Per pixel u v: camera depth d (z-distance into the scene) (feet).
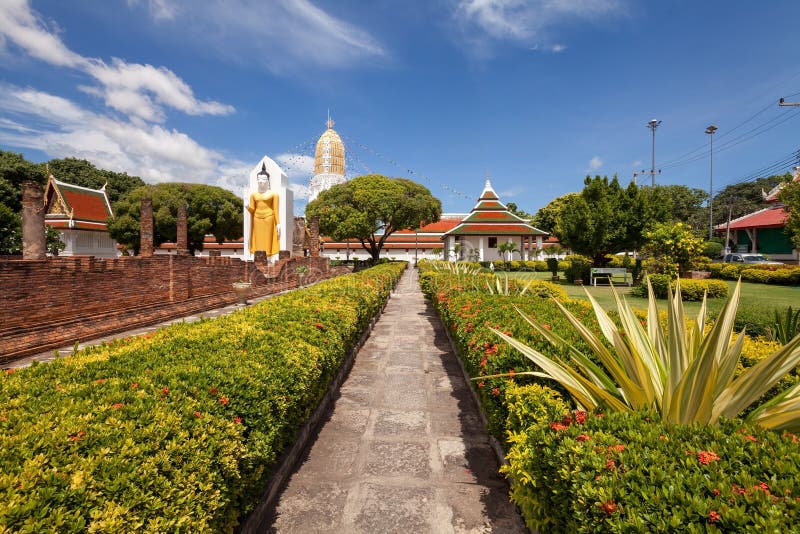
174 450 6.89
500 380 11.93
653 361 9.42
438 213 131.34
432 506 10.75
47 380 9.39
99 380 9.41
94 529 5.23
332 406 17.70
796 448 6.15
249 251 77.25
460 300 24.17
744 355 13.84
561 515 6.93
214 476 7.29
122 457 6.30
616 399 8.78
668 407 7.95
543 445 7.65
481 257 142.20
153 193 111.55
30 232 25.59
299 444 13.44
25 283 23.24
